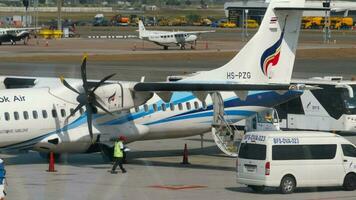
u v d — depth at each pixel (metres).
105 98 63.06
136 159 68.00
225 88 61.72
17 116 61.09
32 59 175.12
